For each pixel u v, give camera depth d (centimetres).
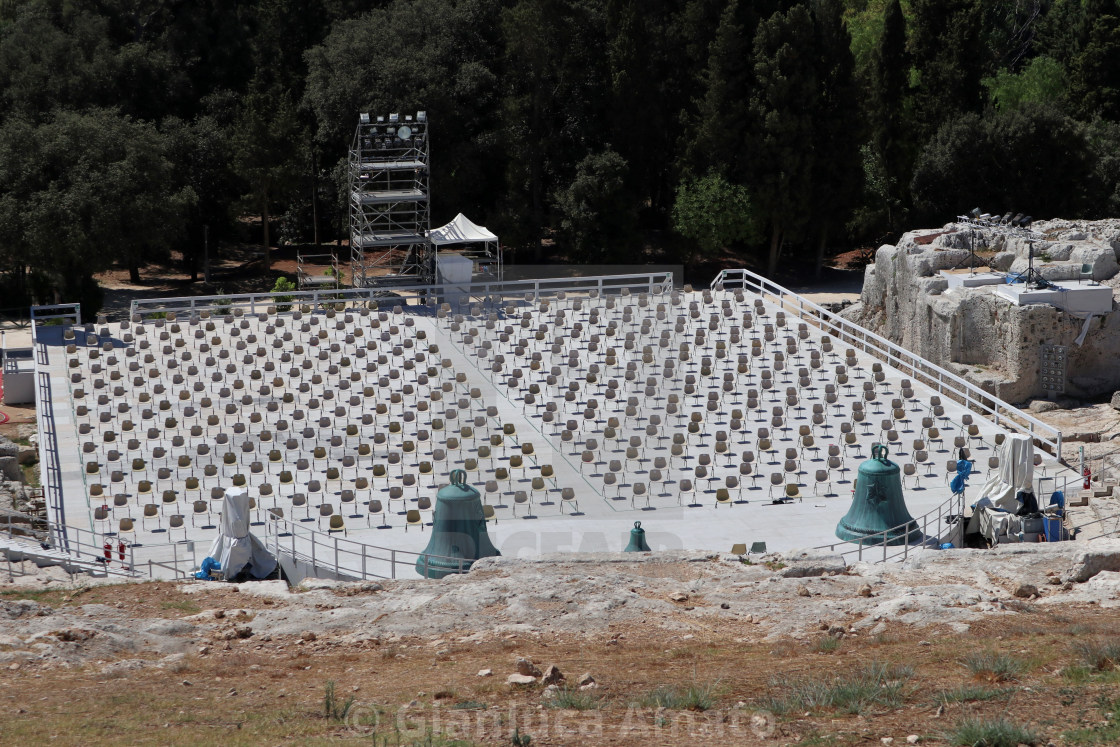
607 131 9250
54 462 4178
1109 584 2100
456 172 8781
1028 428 4497
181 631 1992
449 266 6281
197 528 3631
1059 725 1334
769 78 8612
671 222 9044
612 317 5712
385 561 3316
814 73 8638
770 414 4559
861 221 9019
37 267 7662
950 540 3438
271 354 5241
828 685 1522
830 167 8838
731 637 1892
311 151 9269
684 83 9462
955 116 8931
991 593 2084
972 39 8994
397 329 5444
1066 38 10675
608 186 8525
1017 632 1770
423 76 8625
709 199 8475
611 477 3838
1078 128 8356
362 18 9469
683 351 5056
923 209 8756
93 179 7688
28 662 1789
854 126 8794
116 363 5088
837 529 3469
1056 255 5497
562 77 9019
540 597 2127
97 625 1997
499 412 4547
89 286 7738
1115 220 5828
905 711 1420
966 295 5294
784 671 1628
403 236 6544
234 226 9256
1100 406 4953
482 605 2106
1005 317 5128
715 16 9175
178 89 9756
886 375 4978
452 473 3189
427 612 2070
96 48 9350
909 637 1798
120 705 1565
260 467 3972
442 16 9056
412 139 7088
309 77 9250
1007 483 3369
